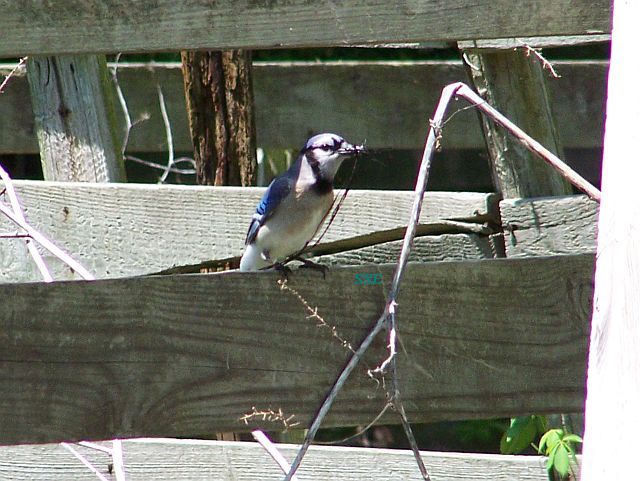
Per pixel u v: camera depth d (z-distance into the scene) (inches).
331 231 367.6
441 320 198.1
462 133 510.0
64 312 179.8
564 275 202.1
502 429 561.6
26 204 377.1
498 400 200.1
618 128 154.5
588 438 138.7
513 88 355.9
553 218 343.0
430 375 197.6
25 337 177.5
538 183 357.4
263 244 346.3
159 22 266.7
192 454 344.8
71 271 376.5
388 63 516.1
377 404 195.9
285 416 192.2
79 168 388.2
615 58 163.8
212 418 188.5
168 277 186.2
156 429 185.5
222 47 264.8
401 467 339.0
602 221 150.4
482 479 339.9
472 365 199.2
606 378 137.3
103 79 392.5
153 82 530.3
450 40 260.8
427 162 196.5
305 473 342.0
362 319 196.1
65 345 179.8
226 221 366.0
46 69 386.9
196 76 421.4
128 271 372.2
